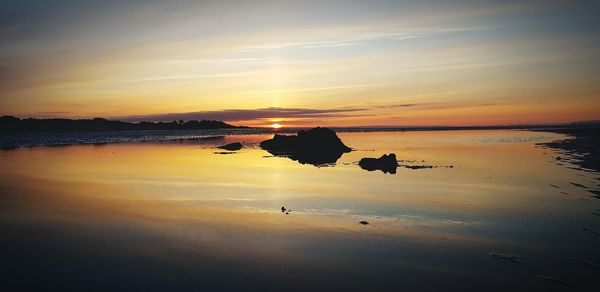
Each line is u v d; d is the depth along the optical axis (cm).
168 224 1421
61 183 2327
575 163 3222
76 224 1418
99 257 1089
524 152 4400
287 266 1029
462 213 1590
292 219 1498
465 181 2388
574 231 1343
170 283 923
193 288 897
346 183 2323
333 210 1644
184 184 2283
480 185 2242
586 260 1079
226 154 4431
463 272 999
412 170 2917
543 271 1008
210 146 5922
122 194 1986
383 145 5972
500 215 1558
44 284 919
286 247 1176
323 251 1144
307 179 2478
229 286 909
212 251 1139
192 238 1257
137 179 2477
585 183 2264
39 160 3681
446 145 5881
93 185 2255
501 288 911
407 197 1909
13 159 3772
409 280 951
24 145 5834
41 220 1473
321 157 4069
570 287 919
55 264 1038
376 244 1207
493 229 1369
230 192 2038
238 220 1480
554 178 2459
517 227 1393
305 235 1296
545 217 1524
